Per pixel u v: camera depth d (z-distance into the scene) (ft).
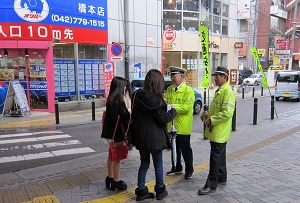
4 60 40.16
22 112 36.70
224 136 13.28
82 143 24.71
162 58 56.95
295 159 18.51
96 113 40.47
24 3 37.47
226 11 78.28
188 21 70.13
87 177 16.01
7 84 38.42
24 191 14.11
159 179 12.76
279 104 54.54
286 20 166.30
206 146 22.44
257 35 147.02
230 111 12.78
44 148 23.09
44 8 38.42
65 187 14.53
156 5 54.19
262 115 40.11
